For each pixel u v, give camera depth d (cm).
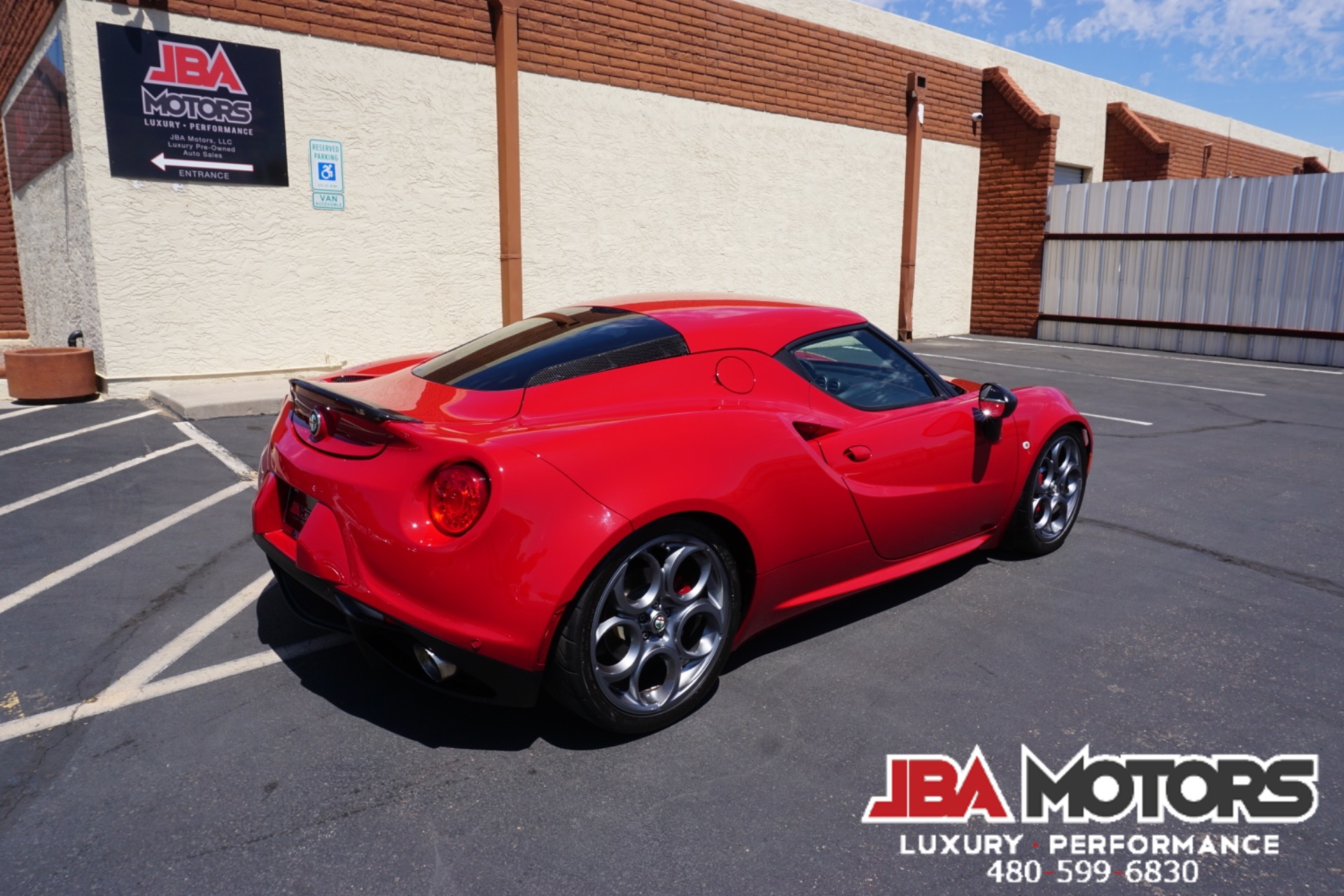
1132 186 1410
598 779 237
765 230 1234
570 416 258
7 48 978
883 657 311
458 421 249
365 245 880
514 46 928
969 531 378
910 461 333
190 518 463
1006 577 394
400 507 233
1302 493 549
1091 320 1475
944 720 268
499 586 225
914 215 1431
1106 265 1455
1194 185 1347
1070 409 420
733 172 1180
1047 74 1672
